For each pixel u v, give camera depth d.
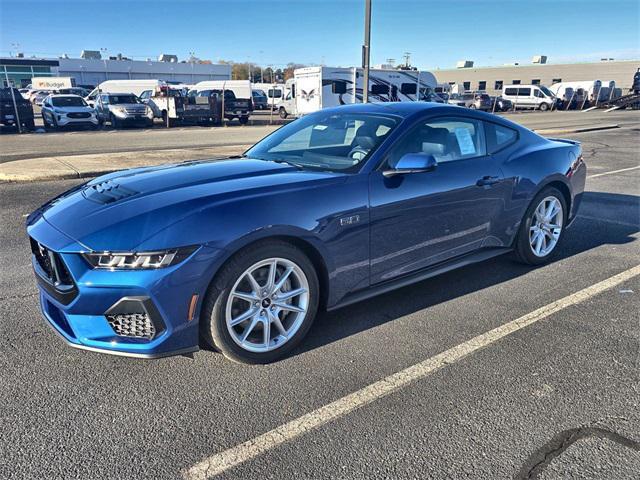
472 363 3.11
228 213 2.82
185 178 3.29
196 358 3.16
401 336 3.46
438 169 3.79
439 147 3.90
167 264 2.64
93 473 2.21
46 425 2.53
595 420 2.57
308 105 26.89
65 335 2.83
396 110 3.94
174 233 2.67
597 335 3.47
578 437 2.44
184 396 2.77
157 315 2.68
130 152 12.38
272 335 3.16
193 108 25.95
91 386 2.87
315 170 3.49
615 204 7.50
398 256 3.62
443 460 2.29
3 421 2.55
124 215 2.77
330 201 3.18
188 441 2.42
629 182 9.28
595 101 44.91
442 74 67.88
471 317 3.75
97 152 13.72
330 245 3.20
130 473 2.22
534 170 4.50
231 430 2.50
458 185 3.88
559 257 5.10
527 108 43.50
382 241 3.48
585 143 15.89
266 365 3.09
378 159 3.48
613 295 4.14
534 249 4.75
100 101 26.50
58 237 2.77
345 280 3.37
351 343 3.37
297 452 2.34
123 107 24.89
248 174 3.36
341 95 26.41
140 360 3.14
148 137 19.11
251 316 3.02
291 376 2.97
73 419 2.58
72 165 10.17
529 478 2.18
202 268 2.72
